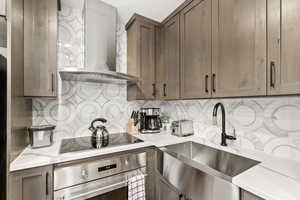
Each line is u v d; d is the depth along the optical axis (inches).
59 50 61.7
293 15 30.1
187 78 56.6
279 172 34.6
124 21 74.6
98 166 46.8
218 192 34.4
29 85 45.3
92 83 68.8
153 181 58.3
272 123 44.6
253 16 36.7
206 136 64.7
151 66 70.5
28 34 45.3
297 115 39.7
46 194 39.7
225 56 43.1
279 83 31.9
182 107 77.2
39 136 49.3
